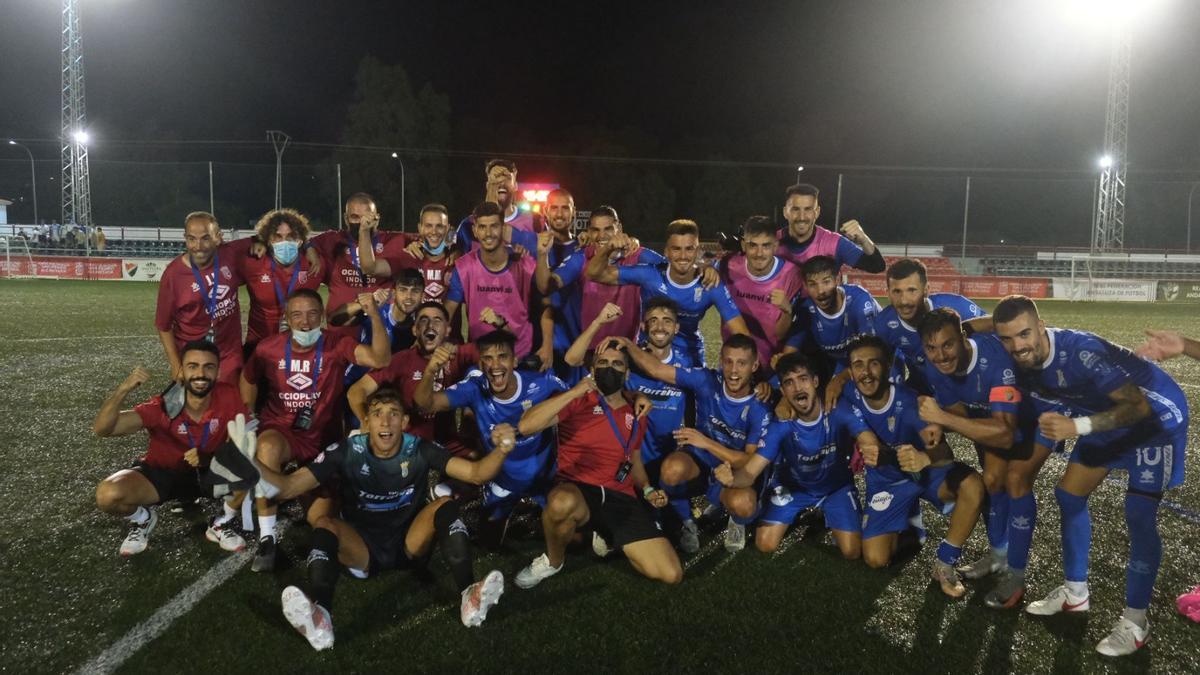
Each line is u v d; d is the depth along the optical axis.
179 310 5.73
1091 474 3.48
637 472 4.33
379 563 3.82
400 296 5.08
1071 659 3.19
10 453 5.89
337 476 4.00
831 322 5.26
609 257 5.56
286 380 4.63
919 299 4.52
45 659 3.08
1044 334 3.58
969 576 3.94
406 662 3.09
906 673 3.06
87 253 30.11
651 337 4.77
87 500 4.89
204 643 3.21
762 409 4.43
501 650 3.18
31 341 11.88
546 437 4.39
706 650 3.20
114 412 4.13
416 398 4.31
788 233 5.79
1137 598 3.25
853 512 4.26
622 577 3.91
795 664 3.10
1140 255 36.78
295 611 3.09
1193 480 5.65
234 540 4.16
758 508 4.46
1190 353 3.38
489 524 4.31
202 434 4.30
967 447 6.71
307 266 6.08
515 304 5.58
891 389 4.11
